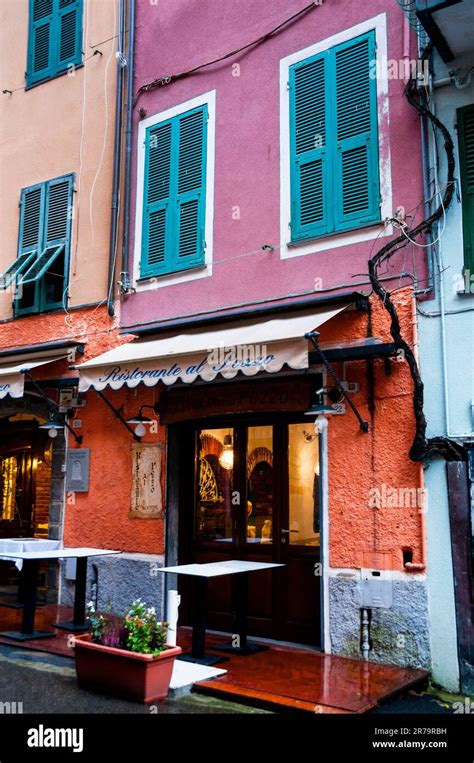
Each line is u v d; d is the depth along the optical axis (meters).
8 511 12.15
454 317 6.39
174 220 8.80
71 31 10.73
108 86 10.09
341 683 5.67
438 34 6.27
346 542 6.75
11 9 11.73
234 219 8.17
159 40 9.39
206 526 8.34
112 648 5.51
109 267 9.40
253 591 7.78
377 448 6.68
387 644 6.35
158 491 8.41
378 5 7.35
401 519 6.44
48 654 6.79
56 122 10.69
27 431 12.05
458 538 6.10
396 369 6.68
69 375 9.57
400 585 6.36
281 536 7.61
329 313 6.72
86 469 9.22
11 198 11.07
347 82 7.48
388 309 6.46
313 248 7.43
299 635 7.31
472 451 6.13
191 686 5.66
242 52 8.47
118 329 9.17
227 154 8.39
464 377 6.27
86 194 10.06
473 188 6.50
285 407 7.38
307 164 7.62
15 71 11.44
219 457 8.34
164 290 8.74
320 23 7.80
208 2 8.94
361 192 7.18
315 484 7.46
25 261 10.20
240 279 7.99
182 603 8.38
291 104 7.88
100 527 8.95
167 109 9.16
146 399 8.75
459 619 5.99
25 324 10.48
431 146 6.75
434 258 6.58
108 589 8.69
